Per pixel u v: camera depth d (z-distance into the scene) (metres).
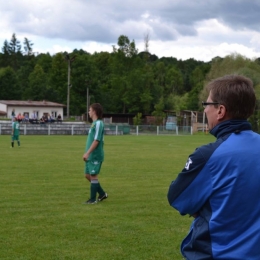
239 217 2.96
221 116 3.20
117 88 109.75
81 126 59.12
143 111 109.25
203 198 3.08
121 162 22.55
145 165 21.23
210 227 3.01
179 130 67.44
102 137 11.13
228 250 2.94
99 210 10.45
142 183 15.20
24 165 20.20
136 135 60.94
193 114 77.12
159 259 6.92
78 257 6.96
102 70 137.00
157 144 39.47
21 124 58.03
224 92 3.17
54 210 10.38
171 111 97.44
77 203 11.29
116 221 9.35
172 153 29.00
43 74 114.19
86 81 97.12
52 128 58.00
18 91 109.06
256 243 2.92
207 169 3.07
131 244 7.71
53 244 7.63
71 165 20.44
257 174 3.01
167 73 133.38
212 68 82.00
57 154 26.48
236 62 79.31
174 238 8.14
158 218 9.71
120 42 119.81
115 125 63.41
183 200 3.15
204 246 3.02
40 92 106.31
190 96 105.88
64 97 108.06
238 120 3.18
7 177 16.16
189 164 3.13
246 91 3.15
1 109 85.06
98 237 8.10
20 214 9.91
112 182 15.35
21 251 7.22
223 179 3.02
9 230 8.51
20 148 31.34
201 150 3.13
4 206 10.79
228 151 3.06
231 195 2.98
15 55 156.38
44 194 12.59
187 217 9.84
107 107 110.81
